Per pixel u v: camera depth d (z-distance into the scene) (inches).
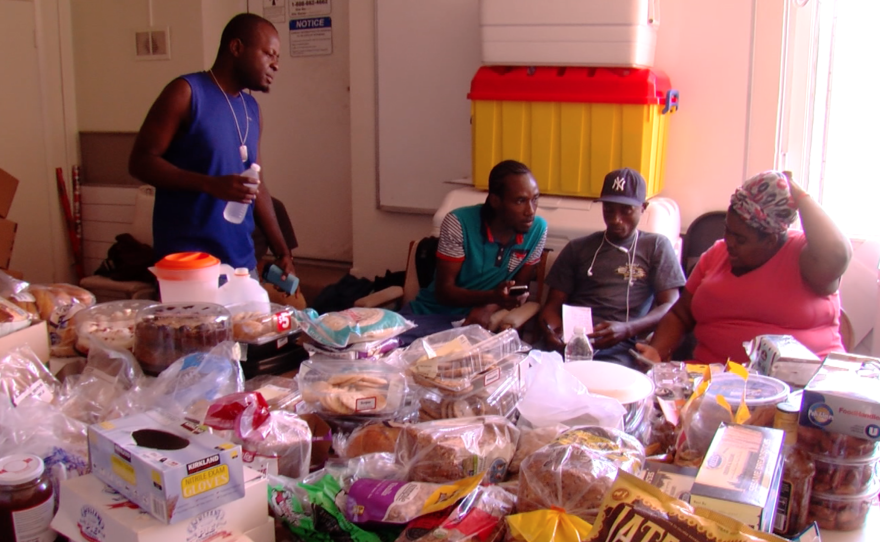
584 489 40.2
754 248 84.3
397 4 143.6
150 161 92.2
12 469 40.3
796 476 43.2
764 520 36.4
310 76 167.3
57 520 39.9
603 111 113.4
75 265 189.6
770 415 49.8
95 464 40.8
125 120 179.6
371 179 155.4
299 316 70.2
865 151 114.0
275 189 177.8
